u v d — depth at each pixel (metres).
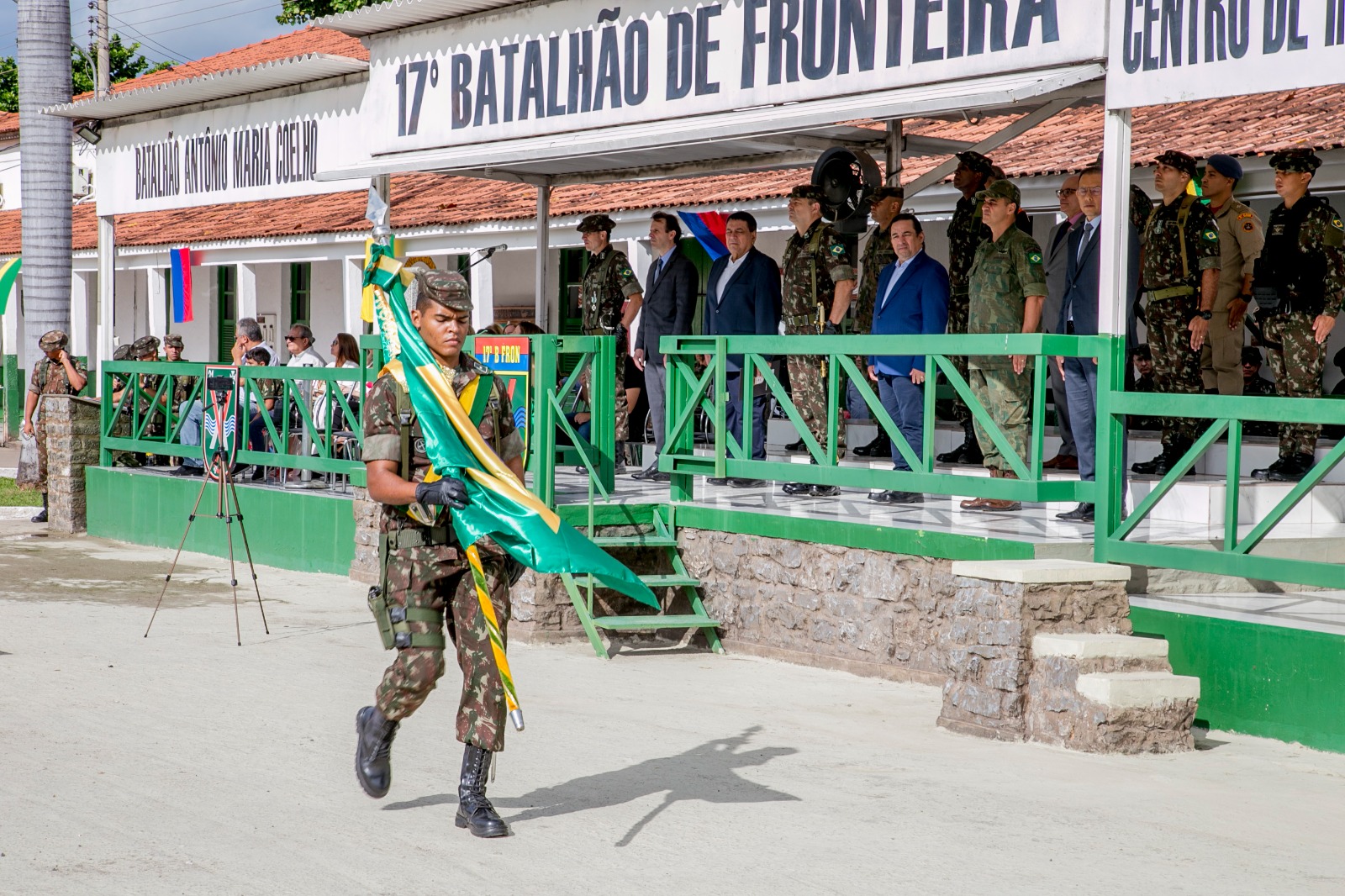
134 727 6.66
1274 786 5.88
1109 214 7.51
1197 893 4.54
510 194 18.94
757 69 9.48
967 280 10.31
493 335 10.28
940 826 5.22
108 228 16.56
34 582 11.61
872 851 4.92
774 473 8.80
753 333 10.61
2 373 28.92
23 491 18.75
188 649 8.73
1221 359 10.20
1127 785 5.85
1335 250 9.04
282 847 4.92
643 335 11.45
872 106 8.67
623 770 6.02
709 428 12.84
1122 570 6.86
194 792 5.59
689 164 12.84
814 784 5.80
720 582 9.23
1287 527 8.67
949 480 7.79
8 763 5.98
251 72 13.35
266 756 6.17
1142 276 9.47
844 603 8.42
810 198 10.16
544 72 11.01
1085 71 7.70
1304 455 8.99
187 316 22.59
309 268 24.08
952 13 8.37
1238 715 6.84
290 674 8.00
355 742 6.44
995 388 8.75
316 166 13.52
